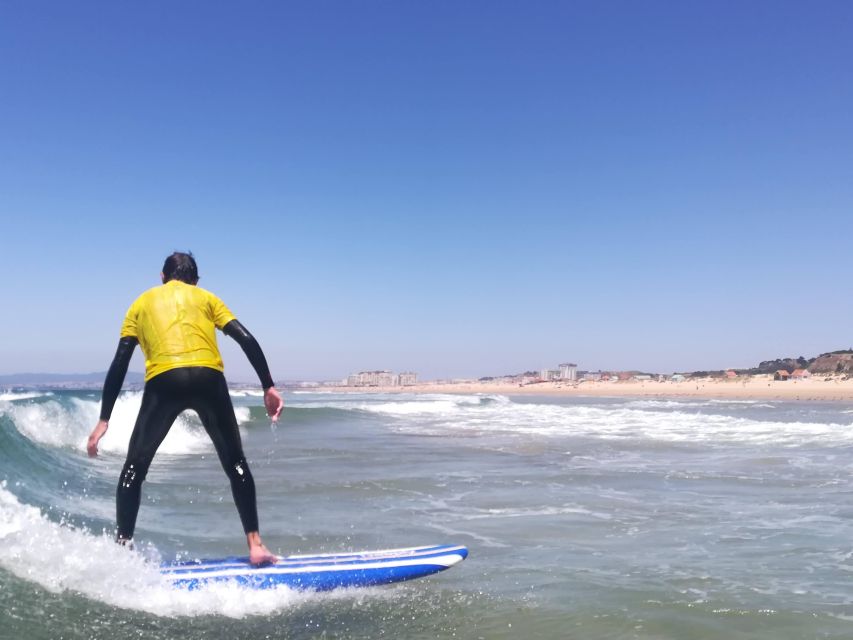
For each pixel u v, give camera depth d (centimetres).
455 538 591
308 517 666
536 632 369
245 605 379
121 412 1459
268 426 2034
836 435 1574
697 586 454
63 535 426
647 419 2252
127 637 325
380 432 1830
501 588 443
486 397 5662
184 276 422
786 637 368
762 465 1101
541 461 1159
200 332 398
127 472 396
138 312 398
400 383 17700
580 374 14138
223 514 667
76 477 837
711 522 666
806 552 550
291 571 405
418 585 437
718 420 2144
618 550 554
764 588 451
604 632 371
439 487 870
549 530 627
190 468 1006
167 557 485
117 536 404
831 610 409
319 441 1559
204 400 394
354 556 434
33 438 1123
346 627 362
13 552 393
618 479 946
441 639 355
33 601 342
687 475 988
